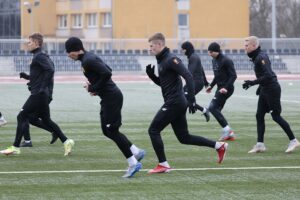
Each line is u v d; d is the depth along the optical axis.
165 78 13.49
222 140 19.08
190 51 20.89
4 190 11.98
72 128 22.02
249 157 15.93
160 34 13.48
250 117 25.73
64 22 91.69
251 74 65.31
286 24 107.44
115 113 13.23
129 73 66.50
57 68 64.56
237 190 12.03
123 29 83.94
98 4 86.56
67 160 15.41
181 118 13.74
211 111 19.11
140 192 11.84
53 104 31.92
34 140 18.91
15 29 88.06
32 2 89.00
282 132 20.97
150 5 84.44
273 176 13.41
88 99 35.06
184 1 86.19
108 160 15.39
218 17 87.56
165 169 13.73
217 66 19.39
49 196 11.49
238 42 70.25
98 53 67.94
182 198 11.36
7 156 15.98
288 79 57.81
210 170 14.07
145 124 23.20
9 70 64.44
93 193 11.76
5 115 26.45
